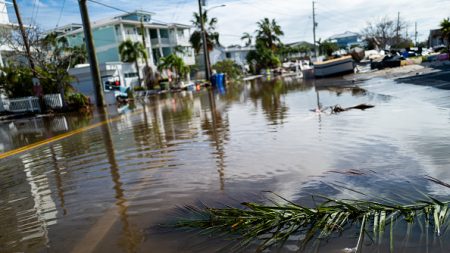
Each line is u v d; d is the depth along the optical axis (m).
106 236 3.32
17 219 4.07
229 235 3.06
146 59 40.88
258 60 68.12
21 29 21.05
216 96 22.05
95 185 5.07
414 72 20.77
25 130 14.10
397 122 7.16
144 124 11.60
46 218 3.98
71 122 15.34
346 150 5.49
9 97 23.11
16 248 3.30
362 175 4.27
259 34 71.50
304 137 6.75
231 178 4.70
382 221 2.92
